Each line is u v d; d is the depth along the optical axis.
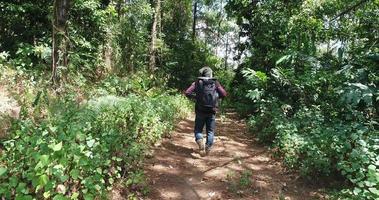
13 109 6.70
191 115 14.66
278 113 9.27
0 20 11.76
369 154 5.47
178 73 28.11
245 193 5.82
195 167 6.96
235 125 12.39
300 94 9.91
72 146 4.39
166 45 26.91
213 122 7.74
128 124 7.71
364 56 7.79
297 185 6.24
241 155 7.88
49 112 7.20
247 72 11.40
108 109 7.84
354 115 7.28
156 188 5.77
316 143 6.78
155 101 10.95
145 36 23.09
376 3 10.23
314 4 13.00
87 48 14.21
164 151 7.73
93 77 14.19
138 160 6.27
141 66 20.58
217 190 5.91
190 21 32.97
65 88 9.42
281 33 14.46
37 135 4.55
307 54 9.80
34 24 12.21
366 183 4.57
